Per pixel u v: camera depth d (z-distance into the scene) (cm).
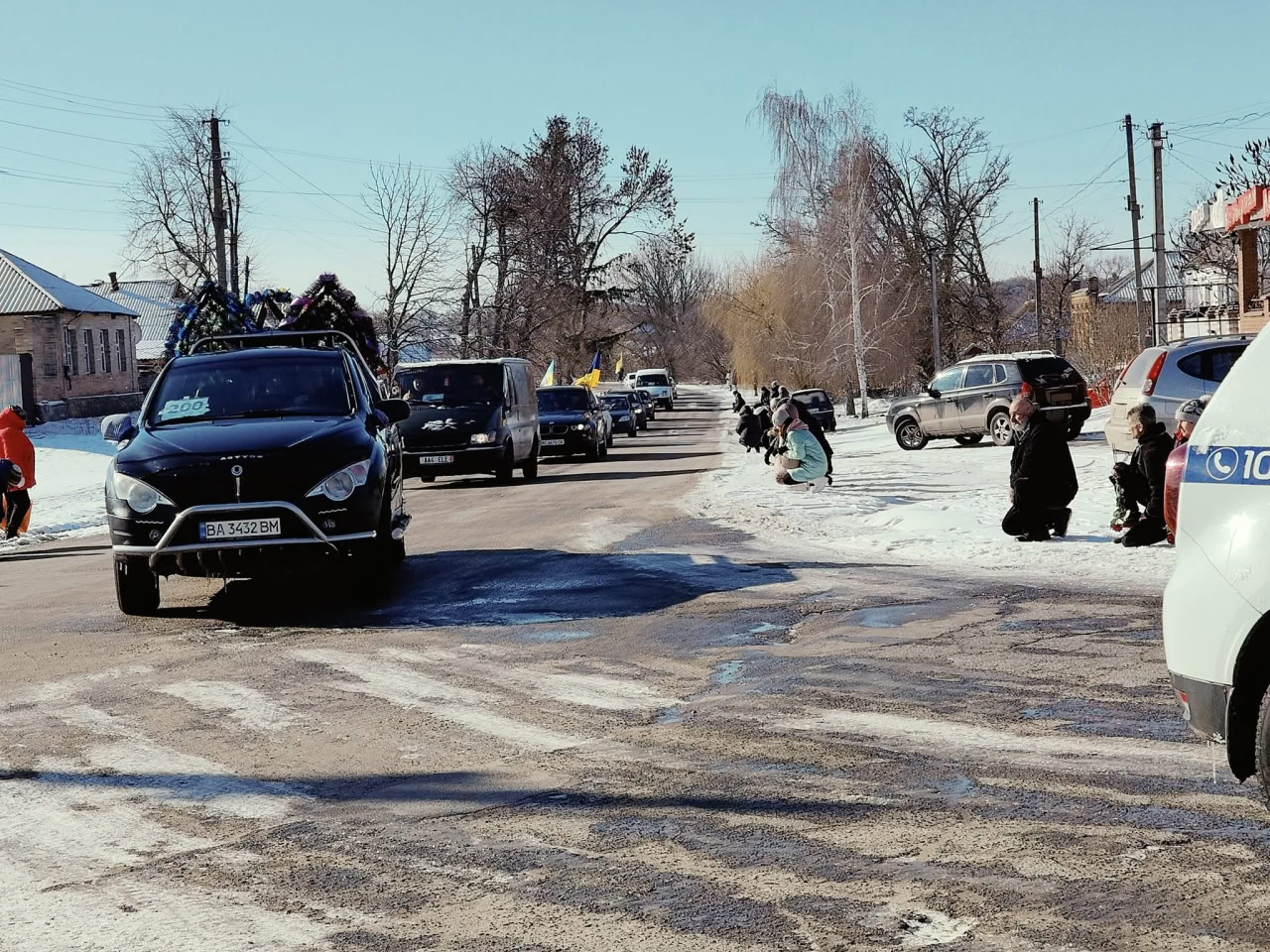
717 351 14688
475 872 450
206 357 1188
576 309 6631
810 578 1134
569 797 531
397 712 695
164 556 995
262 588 1192
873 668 762
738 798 521
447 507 2114
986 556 1241
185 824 514
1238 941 374
